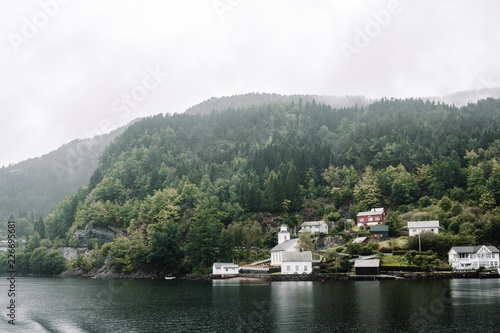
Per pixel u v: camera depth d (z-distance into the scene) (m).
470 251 155.62
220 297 108.25
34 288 150.25
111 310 90.06
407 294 100.69
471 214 184.88
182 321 75.19
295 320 72.75
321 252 188.12
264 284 145.12
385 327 66.06
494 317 72.00
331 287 122.56
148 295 118.50
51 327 72.56
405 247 168.12
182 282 168.12
